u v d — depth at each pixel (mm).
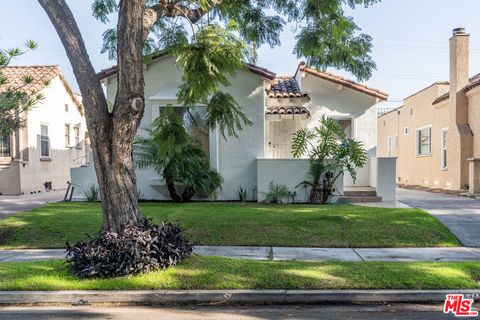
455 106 16250
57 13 6398
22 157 17297
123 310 5129
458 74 16266
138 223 6430
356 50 9695
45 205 12367
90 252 5914
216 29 8227
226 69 8438
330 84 13938
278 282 5594
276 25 10062
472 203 12445
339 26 9266
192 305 5324
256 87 12961
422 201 12992
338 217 9781
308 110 13914
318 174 12273
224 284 5551
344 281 5617
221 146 13117
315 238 8570
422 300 5316
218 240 8539
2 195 16812
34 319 4840
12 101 9031
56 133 20656
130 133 6445
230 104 8938
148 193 13117
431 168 19156
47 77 18812
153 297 5359
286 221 9547
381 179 12672
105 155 6426
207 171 12336
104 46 9422
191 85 8508
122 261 5766
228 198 13156
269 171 12555
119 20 6375
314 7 9266
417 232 8750
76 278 5758
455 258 7223
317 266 6320
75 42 6414
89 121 6426
